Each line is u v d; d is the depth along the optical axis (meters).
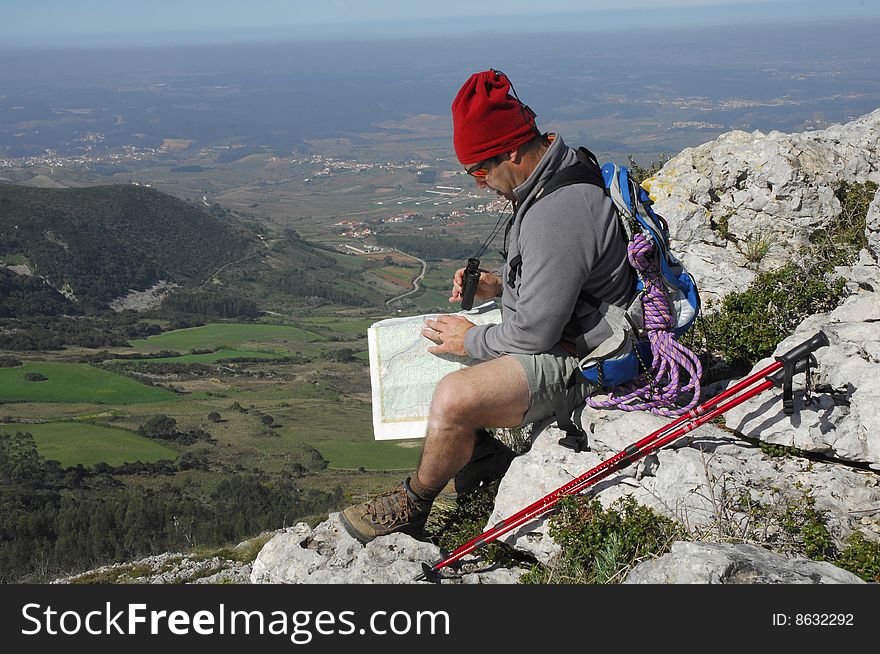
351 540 4.05
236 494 80.06
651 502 3.75
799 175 6.98
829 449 3.92
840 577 2.95
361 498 4.70
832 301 5.50
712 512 3.60
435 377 4.40
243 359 194.75
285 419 139.25
